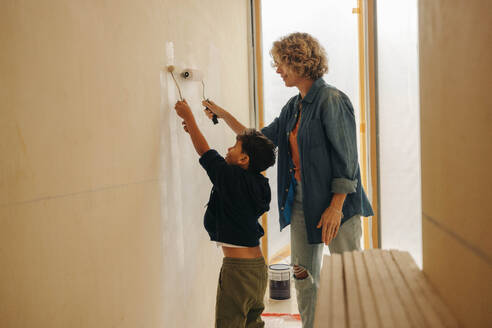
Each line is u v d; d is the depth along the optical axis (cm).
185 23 189
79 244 97
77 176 96
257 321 193
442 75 52
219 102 247
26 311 77
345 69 342
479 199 38
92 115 104
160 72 158
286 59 213
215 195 191
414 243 309
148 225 144
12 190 73
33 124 80
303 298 228
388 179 323
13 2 75
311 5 346
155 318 150
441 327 49
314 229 207
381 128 326
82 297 98
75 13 97
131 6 131
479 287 40
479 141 38
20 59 76
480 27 36
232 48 287
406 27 308
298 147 212
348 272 78
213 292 242
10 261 72
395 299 60
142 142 139
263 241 359
